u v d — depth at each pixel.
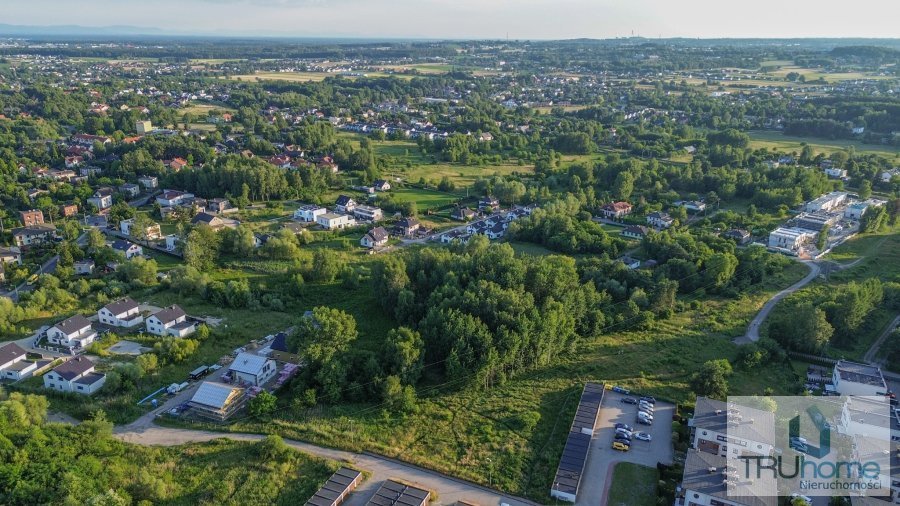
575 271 151.12
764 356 120.38
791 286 162.00
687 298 155.50
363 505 83.00
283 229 191.62
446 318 118.81
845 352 126.25
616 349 128.25
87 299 149.00
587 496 85.31
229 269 174.62
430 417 103.88
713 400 102.06
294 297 154.12
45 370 116.94
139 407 104.88
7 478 82.94
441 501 84.50
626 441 96.94
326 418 102.12
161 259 181.25
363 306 149.25
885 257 185.38
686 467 85.56
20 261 172.75
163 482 85.50
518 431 100.31
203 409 102.81
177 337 126.69
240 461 91.50
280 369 117.62
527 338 116.12
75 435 94.56
